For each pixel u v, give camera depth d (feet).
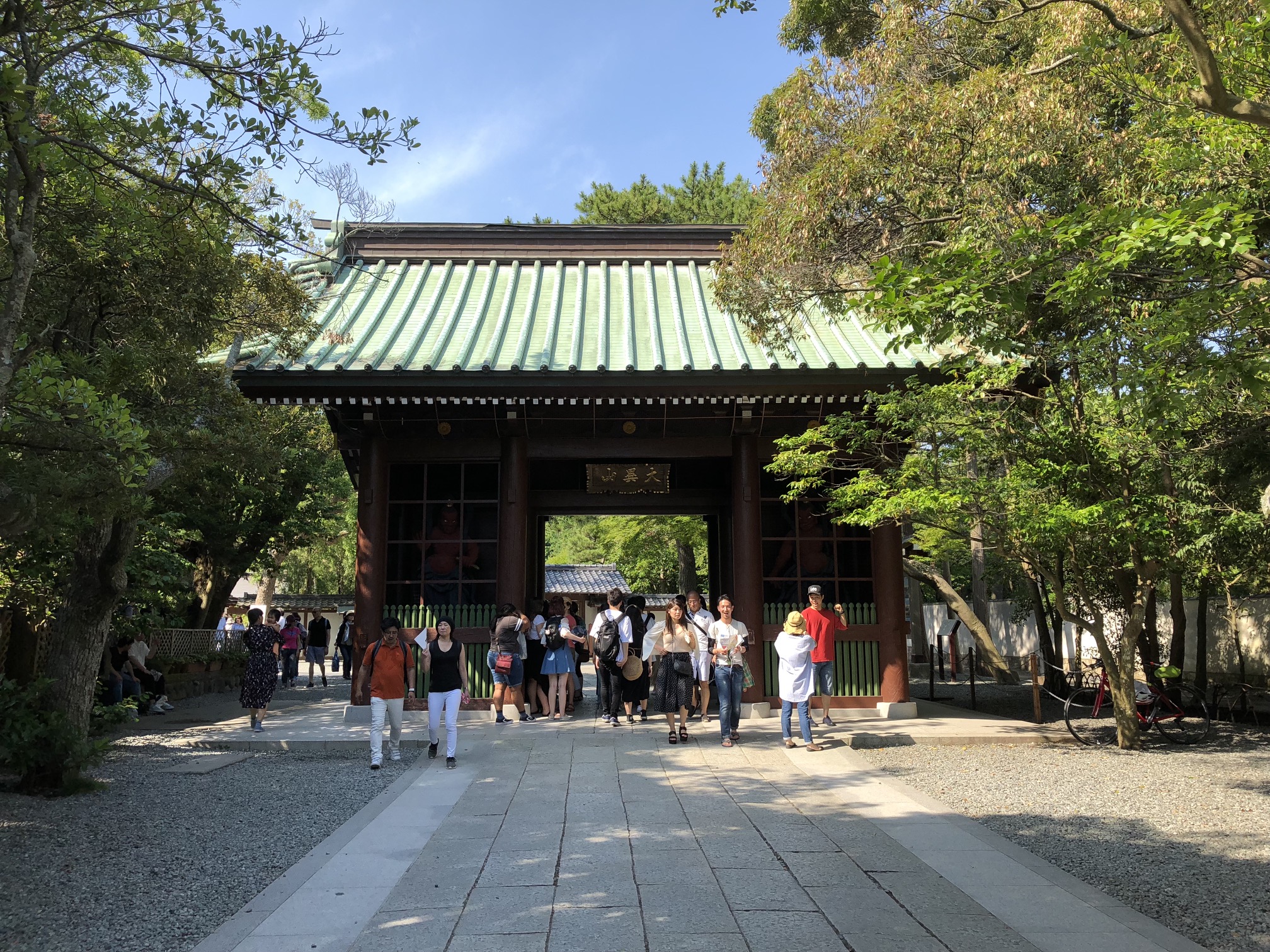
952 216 31.09
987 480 31.83
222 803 24.29
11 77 14.74
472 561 41.81
